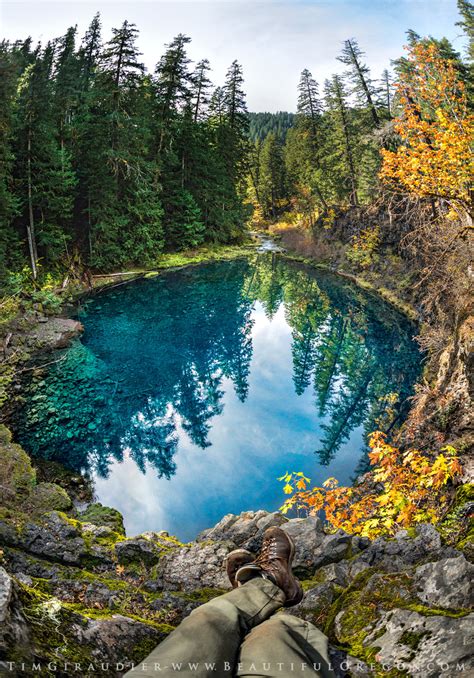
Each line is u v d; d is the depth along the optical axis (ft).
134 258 112.27
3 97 70.69
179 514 29.53
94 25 143.95
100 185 96.73
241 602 5.16
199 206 143.84
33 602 5.58
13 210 75.61
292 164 217.36
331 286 107.65
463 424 28.76
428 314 66.08
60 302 76.89
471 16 73.72
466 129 34.73
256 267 131.95
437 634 6.07
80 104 101.65
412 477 17.84
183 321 78.18
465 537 9.48
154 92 128.57
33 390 46.70
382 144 57.82
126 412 44.04
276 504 30.71
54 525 17.95
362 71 108.47
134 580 14.57
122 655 5.88
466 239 40.98
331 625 7.73
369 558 10.82
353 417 44.45
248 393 51.16
